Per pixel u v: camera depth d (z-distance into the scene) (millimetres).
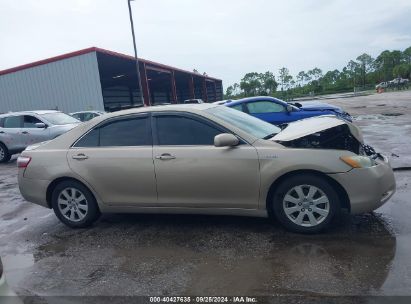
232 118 4785
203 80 52562
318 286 3184
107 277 3672
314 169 4105
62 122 12586
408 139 10188
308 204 4227
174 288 3361
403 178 6273
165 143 4637
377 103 28469
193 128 4586
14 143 12422
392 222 4422
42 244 4711
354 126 4516
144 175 4656
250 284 3316
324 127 4434
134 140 4793
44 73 25250
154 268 3777
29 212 6227
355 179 4043
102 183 4867
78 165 4957
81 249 4426
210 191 4449
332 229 4359
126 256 4121
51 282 3672
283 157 4176
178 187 4551
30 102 26000
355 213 4152
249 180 4285
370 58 78750
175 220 5121
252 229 4566
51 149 5191
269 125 5152
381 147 9250
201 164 4410
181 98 65188
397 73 68688
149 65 32406
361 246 3859
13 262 4230
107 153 4836
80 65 24484
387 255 3621
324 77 89438
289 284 3256
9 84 26359
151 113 4805
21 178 5332
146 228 4926
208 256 3938
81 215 5113
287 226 4332
